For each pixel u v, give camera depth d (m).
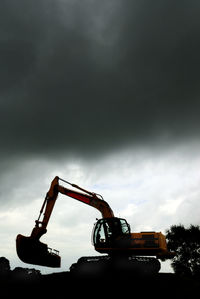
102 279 23.47
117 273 24.97
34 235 26.62
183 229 62.56
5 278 22.73
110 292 19.33
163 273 26.80
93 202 29.23
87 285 21.12
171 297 18.25
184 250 61.31
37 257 25.31
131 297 18.20
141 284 21.42
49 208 27.75
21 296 18.55
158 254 26.84
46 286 20.84
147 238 26.33
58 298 18.14
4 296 18.56
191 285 21.03
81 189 29.12
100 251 27.06
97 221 27.62
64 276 24.28
